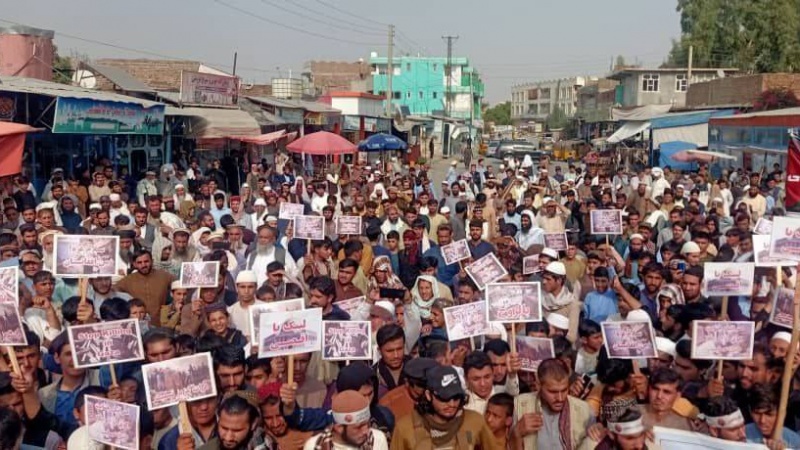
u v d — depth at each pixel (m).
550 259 9.34
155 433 5.59
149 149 23.88
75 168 19.84
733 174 24.62
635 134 44.06
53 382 6.38
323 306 7.48
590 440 5.10
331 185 18.81
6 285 6.84
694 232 10.88
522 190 20.09
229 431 4.68
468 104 94.44
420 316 8.33
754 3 53.84
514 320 6.65
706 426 5.10
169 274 9.23
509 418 5.42
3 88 15.27
